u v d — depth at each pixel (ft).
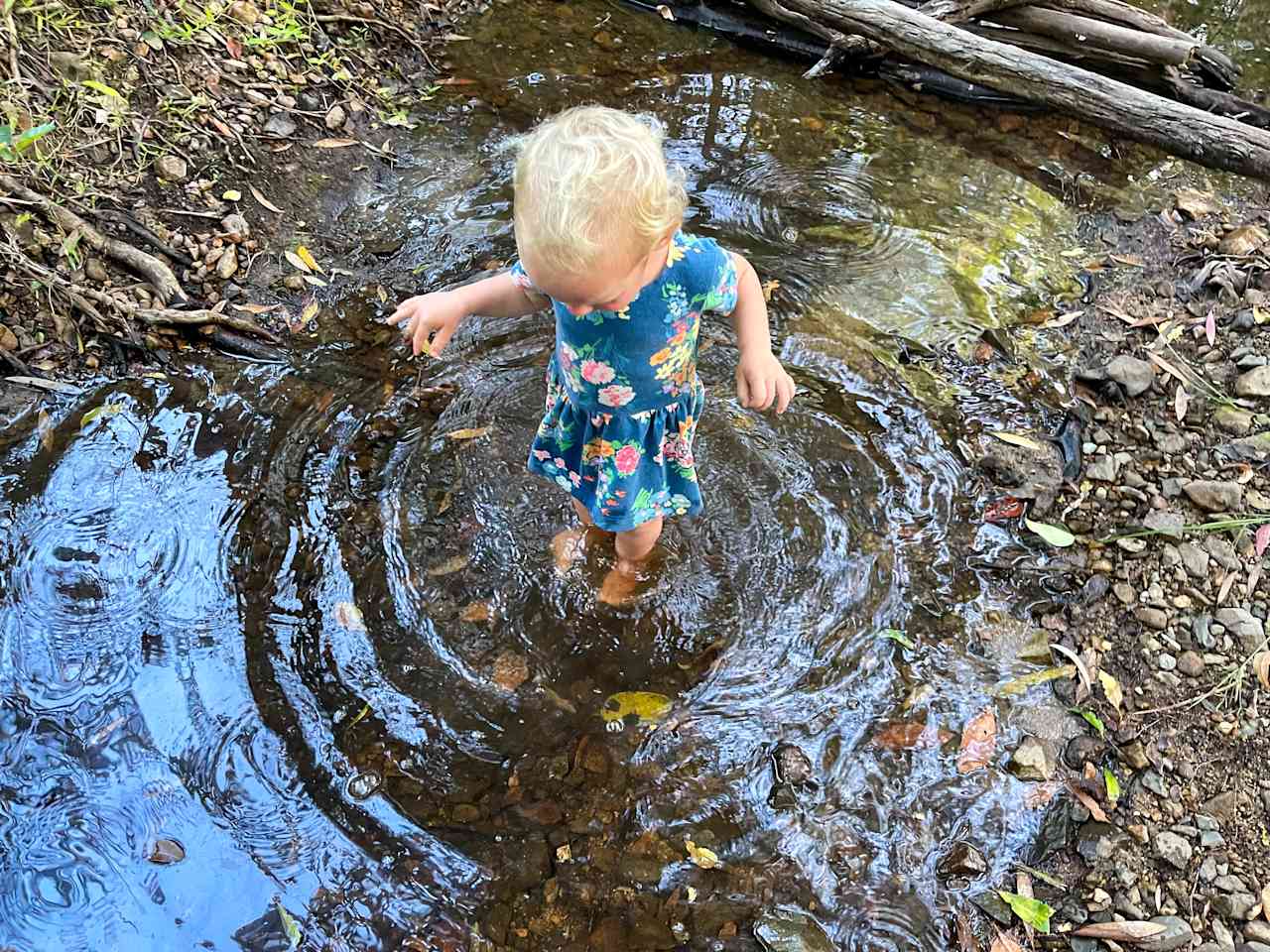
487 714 4.02
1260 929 3.59
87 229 5.27
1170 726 4.11
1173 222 6.41
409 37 7.23
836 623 4.33
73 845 3.59
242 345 5.15
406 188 6.16
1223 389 5.37
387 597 4.31
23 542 4.33
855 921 3.57
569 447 4.07
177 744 3.84
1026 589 4.50
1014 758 3.98
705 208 6.24
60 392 4.85
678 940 3.51
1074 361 5.48
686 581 4.42
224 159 5.92
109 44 5.99
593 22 7.73
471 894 3.58
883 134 6.99
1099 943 3.56
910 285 5.84
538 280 3.19
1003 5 7.59
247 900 3.52
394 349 5.23
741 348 3.87
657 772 3.90
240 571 4.32
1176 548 4.67
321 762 3.85
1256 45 8.07
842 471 4.85
